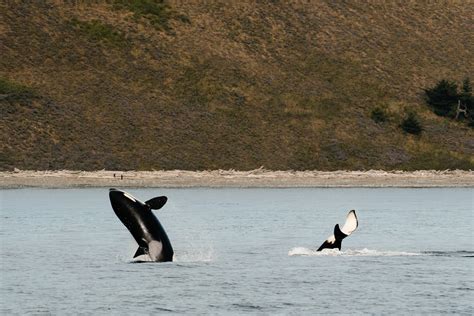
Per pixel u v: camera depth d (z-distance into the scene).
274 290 67.50
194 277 72.56
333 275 73.75
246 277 72.81
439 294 66.19
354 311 60.72
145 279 71.75
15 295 65.62
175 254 85.94
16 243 95.12
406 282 70.69
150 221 73.88
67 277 72.69
